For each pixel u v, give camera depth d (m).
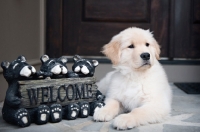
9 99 1.60
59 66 1.77
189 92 2.80
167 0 3.63
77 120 1.80
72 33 3.66
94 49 3.69
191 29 3.65
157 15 3.65
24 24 2.94
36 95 1.68
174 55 3.69
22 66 1.65
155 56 2.17
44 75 1.72
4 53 2.43
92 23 3.65
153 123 1.73
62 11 3.63
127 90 1.97
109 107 1.88
